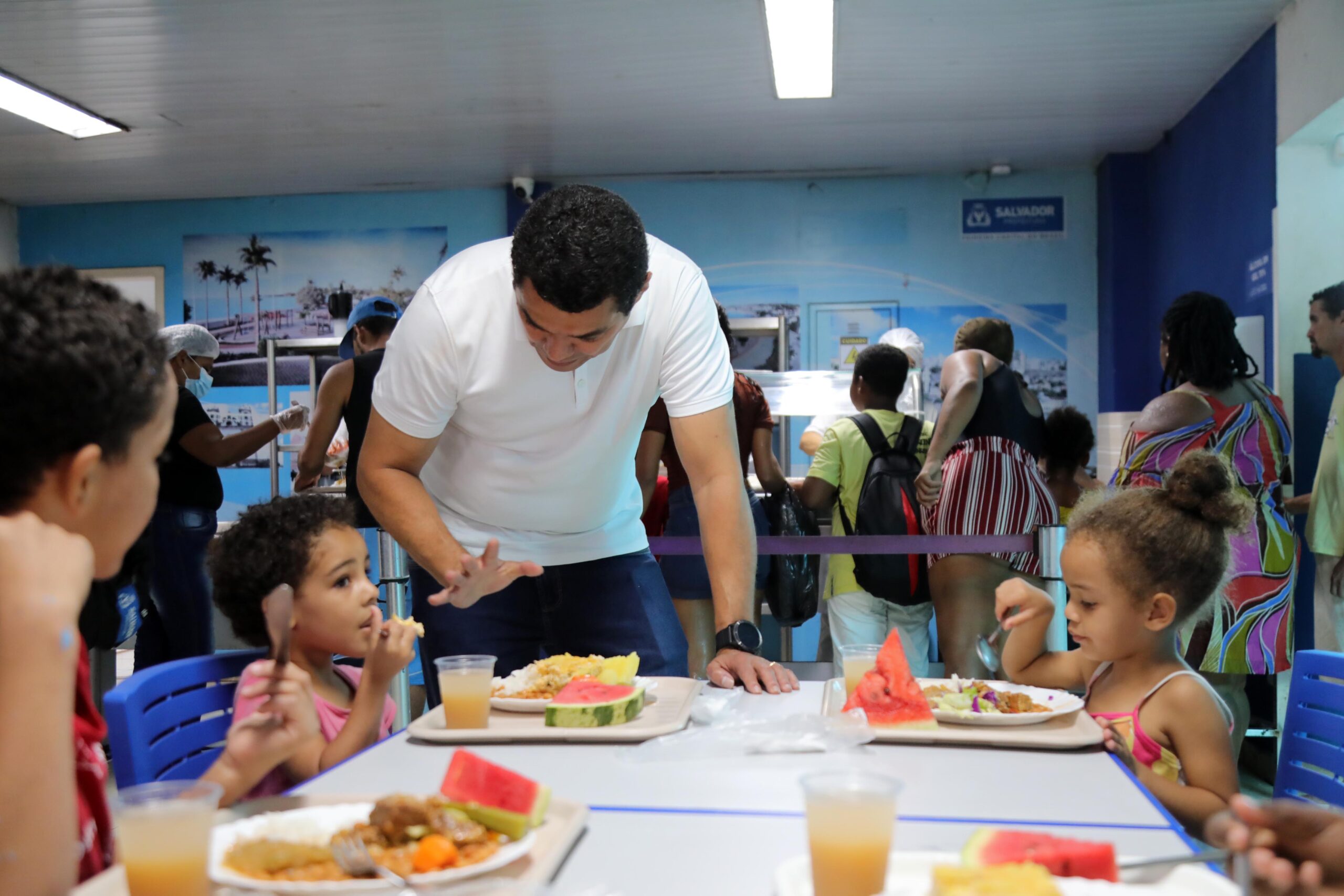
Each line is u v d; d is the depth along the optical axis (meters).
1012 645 1.99
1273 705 4.01
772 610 3.71
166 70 5.27
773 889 0.90
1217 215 5.34
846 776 0.88
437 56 5.14
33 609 0.79
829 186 7.09
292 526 1.66
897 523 3.61
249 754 1.13
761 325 6.51
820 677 3.74
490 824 0.98
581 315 1.61
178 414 3.82
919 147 6.52
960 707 1.55
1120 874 0.88
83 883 0.99
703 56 5.16
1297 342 4.46
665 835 1.04
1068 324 6.90
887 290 7.04
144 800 0.85
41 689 0.79
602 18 4.73
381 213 7.41
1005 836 0.89
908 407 5.41
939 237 7.01
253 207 7.47
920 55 5.12
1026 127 6.14
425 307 1.92
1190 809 1.47
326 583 1.65
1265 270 4.67
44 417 0.83
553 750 1.39
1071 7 4.59
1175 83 5.43
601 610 2.14
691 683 1.76
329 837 0.97
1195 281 5.69
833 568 3.83
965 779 1.24
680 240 7.20
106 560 0.93
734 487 2.00
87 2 4.50
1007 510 3.49
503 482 2.05
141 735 1.47
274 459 7.09
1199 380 3.46
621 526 2.20
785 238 7.12
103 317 0.88
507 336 1.90
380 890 0.86
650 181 7.20
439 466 2.12
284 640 1.16
